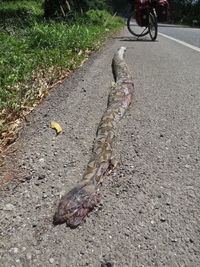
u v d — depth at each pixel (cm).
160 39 1041
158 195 203
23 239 167
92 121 315
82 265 151
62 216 177
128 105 350
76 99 374
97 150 235
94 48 727
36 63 519
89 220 181
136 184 215
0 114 326
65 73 486
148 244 163
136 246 162
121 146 266
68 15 1067
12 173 228
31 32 711
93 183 201
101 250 160
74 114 331
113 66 527
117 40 971
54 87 422
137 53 688
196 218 182
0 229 175
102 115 329
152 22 970
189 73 499
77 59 571
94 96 385
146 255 156
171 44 878
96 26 1180
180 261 153
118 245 163
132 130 294
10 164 240
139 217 183
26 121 317
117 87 373
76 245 163
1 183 217
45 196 203
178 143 270
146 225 177
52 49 618
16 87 401
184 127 300
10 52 554
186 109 344
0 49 566
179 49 769
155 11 995
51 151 258
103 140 248
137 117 323
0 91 372
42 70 487
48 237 168
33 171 231
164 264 151
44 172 230
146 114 330
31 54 566
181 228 174
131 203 196
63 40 669
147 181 219
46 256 156
